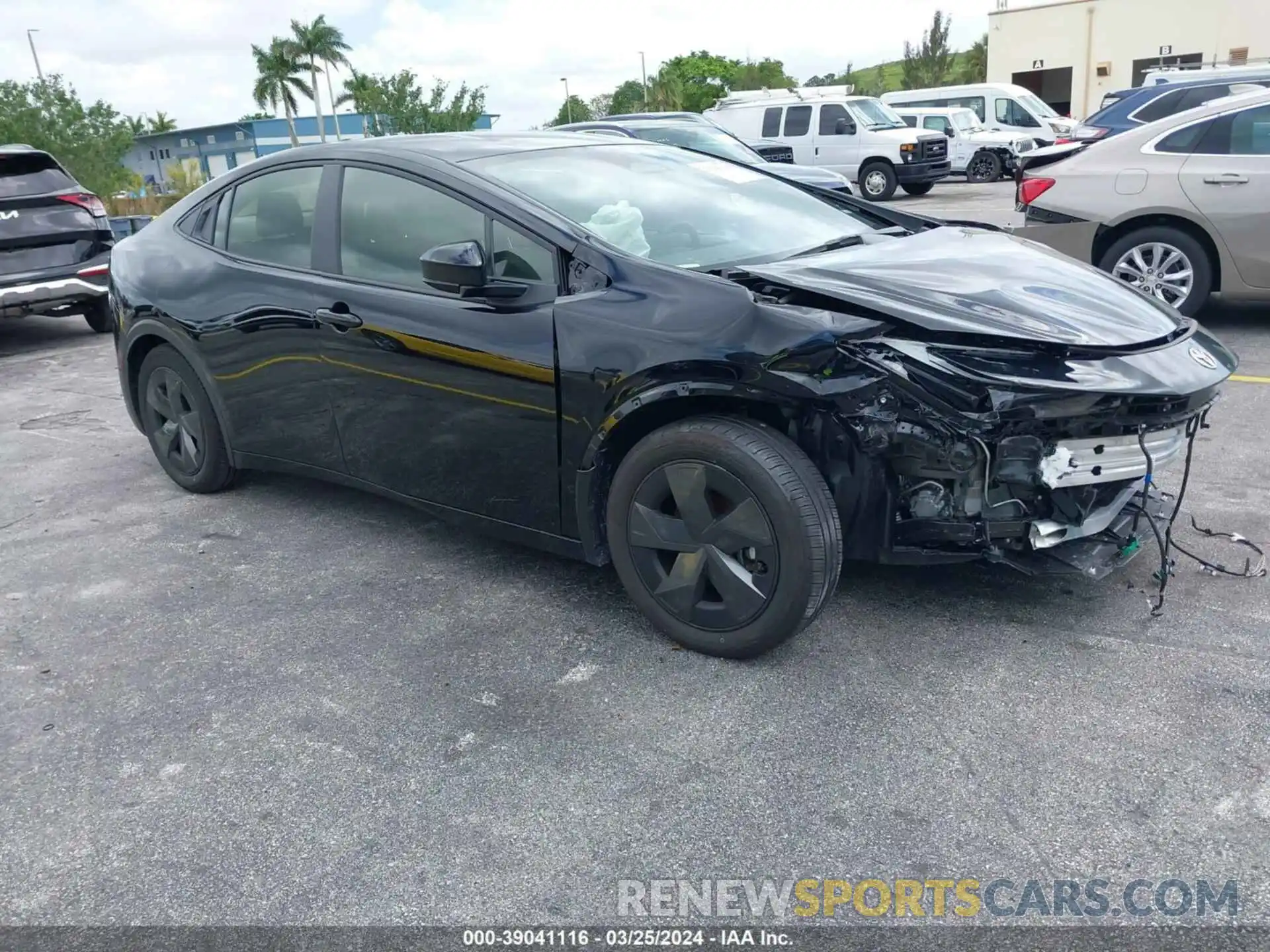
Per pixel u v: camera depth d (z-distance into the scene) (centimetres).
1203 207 668
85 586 392
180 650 338
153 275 456
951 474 285
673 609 313
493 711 292
